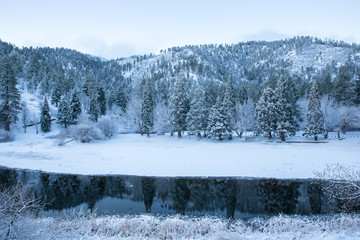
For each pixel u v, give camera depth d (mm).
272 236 8734
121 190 18703
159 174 23000
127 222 10477
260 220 12250
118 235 9250
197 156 28375
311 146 32594
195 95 44500
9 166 26578
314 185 18797
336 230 9164
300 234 8922
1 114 48062
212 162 25797
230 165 24688
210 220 12047
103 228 9977
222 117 42125
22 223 6781
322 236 8320
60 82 75938
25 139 48562
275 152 29156
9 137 45312
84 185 20062
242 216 13039
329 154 27000
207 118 46062
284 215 12930
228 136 43156
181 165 25219
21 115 56781
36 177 22531
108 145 38656
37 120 59969
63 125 57531
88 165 26078
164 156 28844
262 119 39688
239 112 46281
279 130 37688
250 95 66312
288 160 25281
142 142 41906
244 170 23266
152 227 10445
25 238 6648
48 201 15953
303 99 53375
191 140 42469
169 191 18422
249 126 45406
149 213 13633
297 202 15195
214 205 15148
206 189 18750
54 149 34250
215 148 33438
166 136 48250
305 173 21688
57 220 10297
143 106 49562
